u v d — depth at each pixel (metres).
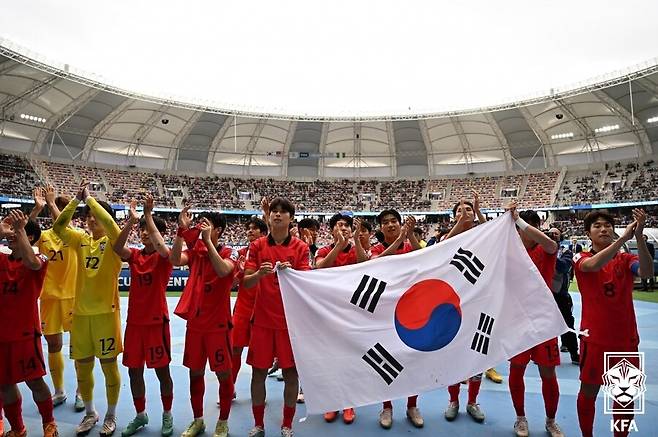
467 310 3.47
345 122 34.78
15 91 24.66
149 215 3.72
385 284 3.46
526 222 3.87
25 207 26.70
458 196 36.09
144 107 29.97
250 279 3.40
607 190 31.14
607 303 3.18
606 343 3.16
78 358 3.71
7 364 3.38
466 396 4.60
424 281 3.50
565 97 28.09
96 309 3.74
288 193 36.94
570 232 30.12
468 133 34.56
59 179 29.23
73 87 25.83
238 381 5.22
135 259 3.82
